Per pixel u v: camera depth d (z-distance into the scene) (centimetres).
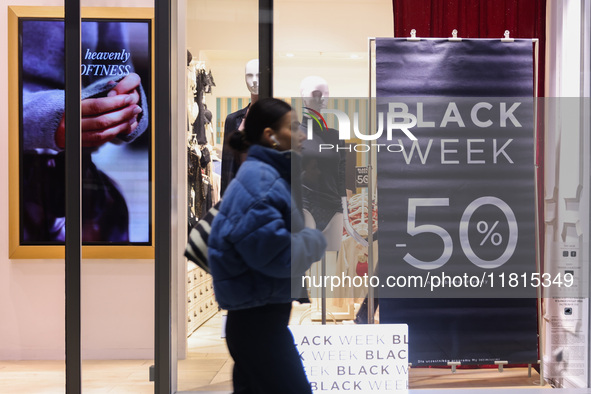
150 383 263
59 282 307
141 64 297
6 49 305
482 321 201
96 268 300
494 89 200
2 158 307
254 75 234
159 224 207
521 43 200
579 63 220
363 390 200
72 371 212
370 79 202
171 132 208
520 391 204
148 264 301
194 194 223
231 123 230
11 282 307
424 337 201
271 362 183
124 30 296
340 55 237
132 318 300
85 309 299
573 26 225
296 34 236
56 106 303
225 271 188
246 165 194
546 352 202
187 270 217
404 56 200
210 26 235
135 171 298
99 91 297
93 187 298
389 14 251
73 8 210
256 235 188
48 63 302
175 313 212
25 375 279
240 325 184
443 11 254
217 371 207
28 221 305
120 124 298
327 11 238
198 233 192
